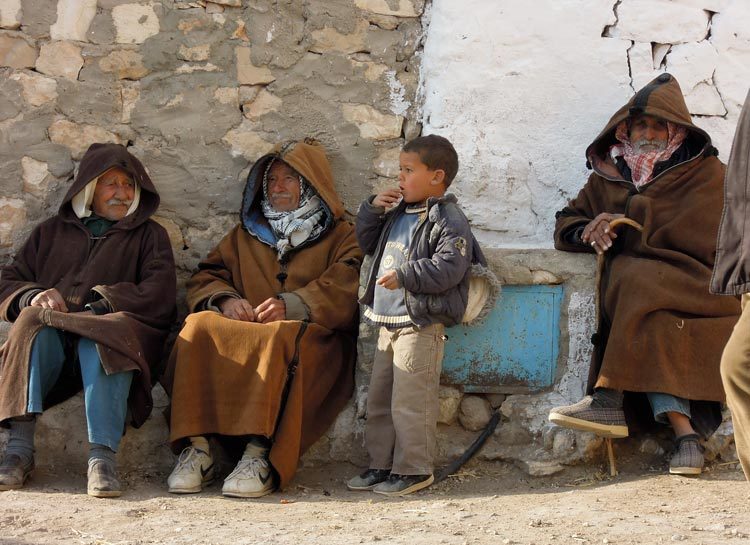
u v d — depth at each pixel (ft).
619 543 10.89
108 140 17.34
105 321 14.25
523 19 16.98
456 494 14.07
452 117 16.92
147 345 14.80
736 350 10.64
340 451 15.21
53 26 17.25
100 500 13.30
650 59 17.17
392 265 14.60
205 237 17.40
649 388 14.17
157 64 17.43
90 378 13.97
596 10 17.12
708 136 15.37
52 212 17.15
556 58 16.99
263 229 16.70
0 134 17.10
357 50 17.54
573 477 14.60
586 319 15.55
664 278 14.52
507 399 15.51
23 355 13.91
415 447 14.06
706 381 14.21
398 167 17.49
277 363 14.10
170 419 14.34
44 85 17.21
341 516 12.56
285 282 16.11
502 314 15.64
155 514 12.59
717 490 13.26
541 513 12.42
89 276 15.61
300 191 16.57
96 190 16.11
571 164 16.93
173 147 17.40
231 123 17.49
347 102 17.53
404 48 17.56
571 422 13.98
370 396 14.73
